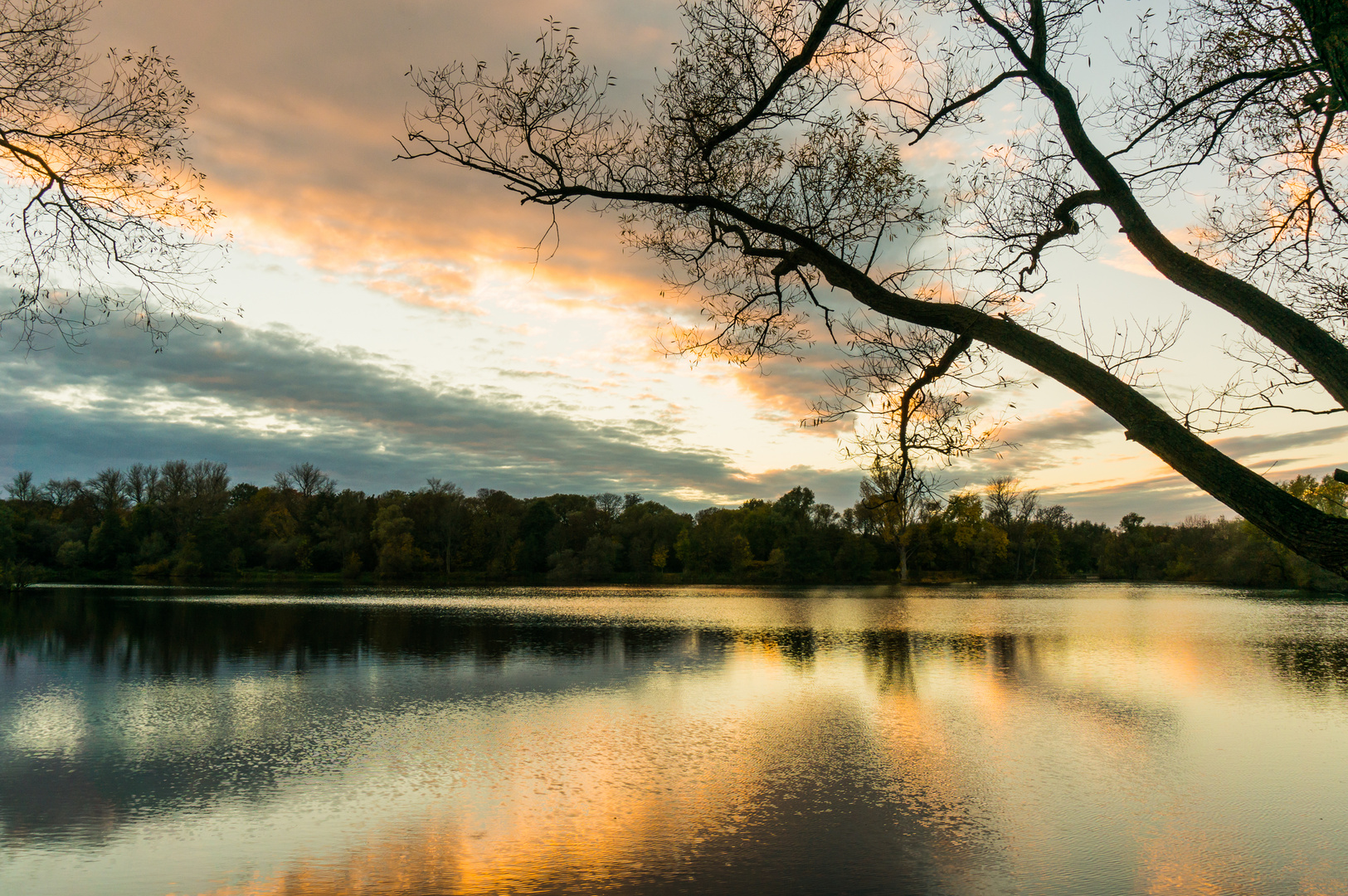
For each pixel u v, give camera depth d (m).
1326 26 3.91
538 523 110.88
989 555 102.31
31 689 26.38
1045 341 4.90
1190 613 54.34
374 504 112.94
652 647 36.47
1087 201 5.55
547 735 20.25
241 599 65.94
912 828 14.17
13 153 6.61
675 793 15.97
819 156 6.69
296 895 11.78
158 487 103.81
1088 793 15.91
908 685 26.88
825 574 101.56
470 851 13.24
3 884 12.13
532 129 5.80
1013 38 5.60
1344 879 12.16
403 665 31.00
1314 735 20.14
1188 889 11.91
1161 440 4.35
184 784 16.48
